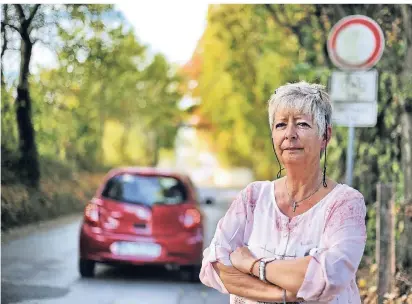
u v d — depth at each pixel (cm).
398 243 735
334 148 1038
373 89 798
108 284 1003
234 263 297
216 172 6450
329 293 273
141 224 1039
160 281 1048
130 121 3919
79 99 2161
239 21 1895
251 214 305
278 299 285
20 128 1842
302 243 289
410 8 814
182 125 4047
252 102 2511
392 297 696
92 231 1042
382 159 968
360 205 288
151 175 1086
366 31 802
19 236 1556
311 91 297
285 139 295
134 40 2550
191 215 1052
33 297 888
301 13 1216
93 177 3306
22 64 1644
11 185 1812
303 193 295
